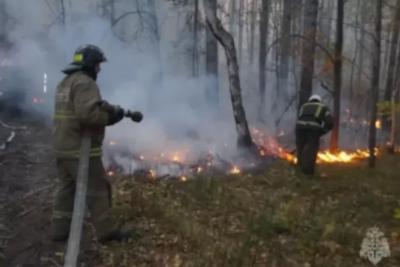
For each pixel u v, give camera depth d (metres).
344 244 5.42
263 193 7.28
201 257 4.75
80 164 4.62
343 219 6.31
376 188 8.03
